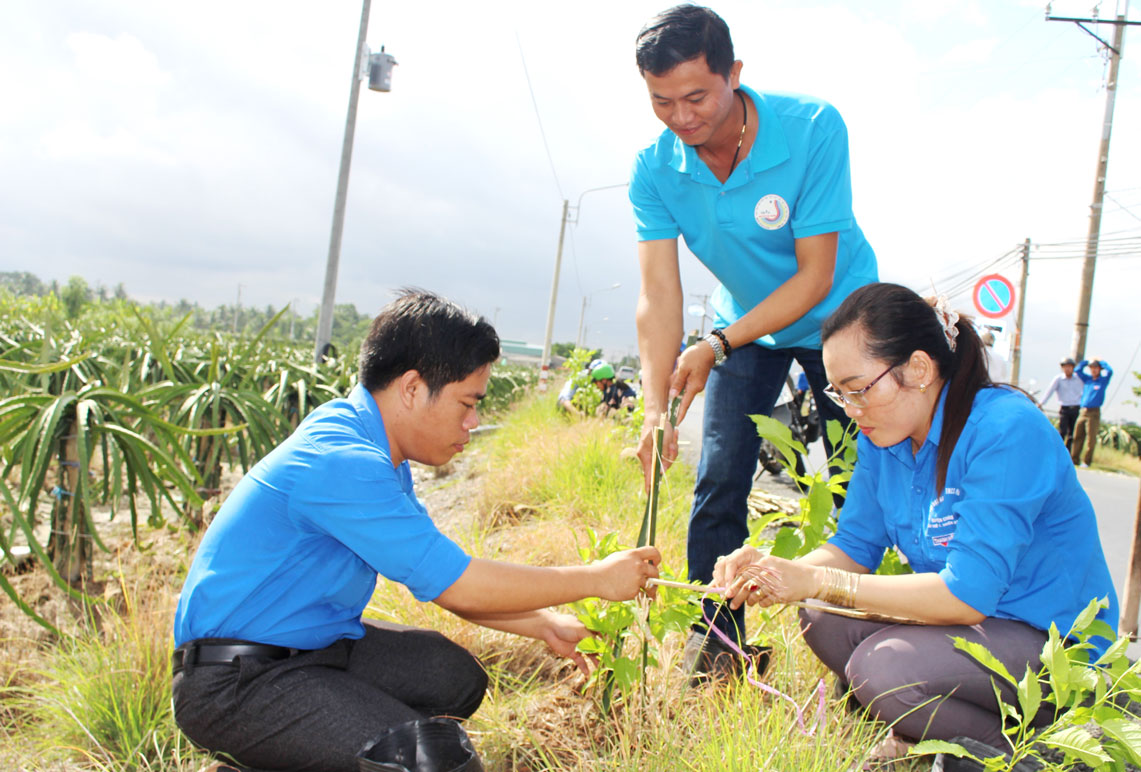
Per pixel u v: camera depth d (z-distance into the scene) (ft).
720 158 8.73
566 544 12.60
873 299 6.73
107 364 15.42
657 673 8.38
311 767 5.87
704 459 9.45
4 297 34.91
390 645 7.21
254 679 5.92
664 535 12.58
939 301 7.04
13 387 14.70
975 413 6.81
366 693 6.07
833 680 8.32
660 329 9.43
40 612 11.64
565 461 18.80
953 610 6.51
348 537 5.90
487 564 6.14
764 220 8.73
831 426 8.98
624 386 32.94
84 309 35.50
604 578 6.65
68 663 8.94
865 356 6.67
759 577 6.84
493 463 23.82
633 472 18.61
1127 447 61.00
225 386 16.96
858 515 8.16
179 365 18.11
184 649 6.07
